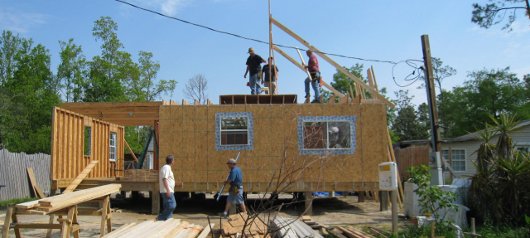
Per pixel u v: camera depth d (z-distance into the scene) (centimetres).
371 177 1364
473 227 896
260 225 858
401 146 2731
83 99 4031
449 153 2441
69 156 1459
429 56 1229
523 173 991
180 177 1357
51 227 698
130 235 700
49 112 3841
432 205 963
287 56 1623
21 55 4216
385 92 4541
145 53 4306
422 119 5428
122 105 1509
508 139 1090
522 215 978
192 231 848
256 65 1648
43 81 4197
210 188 1354
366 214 1340
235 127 1377
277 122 1374
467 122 4925
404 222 1134
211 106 1382
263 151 1362
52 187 1341
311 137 1363
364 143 1376
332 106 1384
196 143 1370
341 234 934
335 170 1359
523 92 4788
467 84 5162
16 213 646
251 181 1350
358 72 4000
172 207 1023
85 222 1147
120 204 1625
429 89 1212
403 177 2109
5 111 3512
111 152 1905
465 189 1086
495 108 4844
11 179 1739
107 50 4034
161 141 1370
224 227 884
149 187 1362
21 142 3500
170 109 1381
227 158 1362
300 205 1540
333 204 1620
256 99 1452
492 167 1043
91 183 1410
